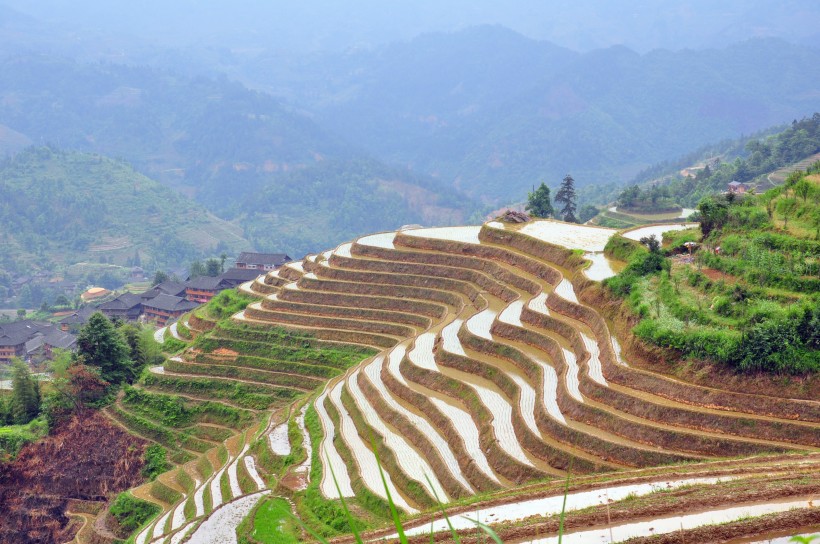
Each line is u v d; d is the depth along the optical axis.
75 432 94.38
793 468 38.78
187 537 55.28
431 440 60.41
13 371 106.56
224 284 174.88
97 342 103.00
